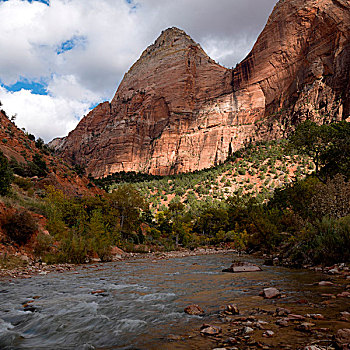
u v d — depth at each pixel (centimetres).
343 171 3244
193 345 345
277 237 2497
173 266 1658
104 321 480
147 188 15662
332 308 486
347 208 1519
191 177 16600
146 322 466
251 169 14625
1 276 1129
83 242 2023
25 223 1672
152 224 7762
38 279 1080
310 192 2741
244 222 7138
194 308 535
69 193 5256
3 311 569
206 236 7806
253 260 1914
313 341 328
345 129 3416
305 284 773
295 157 13988
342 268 988
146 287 855
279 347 315
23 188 3628
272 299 600
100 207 3822
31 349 354
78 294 753
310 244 1364
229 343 343
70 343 376
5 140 6016
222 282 909
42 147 7575
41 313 547
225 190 13088
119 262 2036
